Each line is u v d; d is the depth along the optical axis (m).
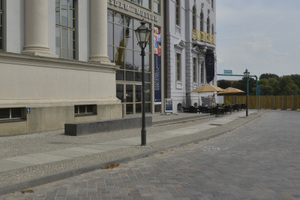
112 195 5.63
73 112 15.55
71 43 17.05
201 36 36.16
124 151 9.69
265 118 28.61
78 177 6.96
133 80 23.92
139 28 11.10
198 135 14.06
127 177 6.93
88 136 13.06
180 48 31.98
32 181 6.19
